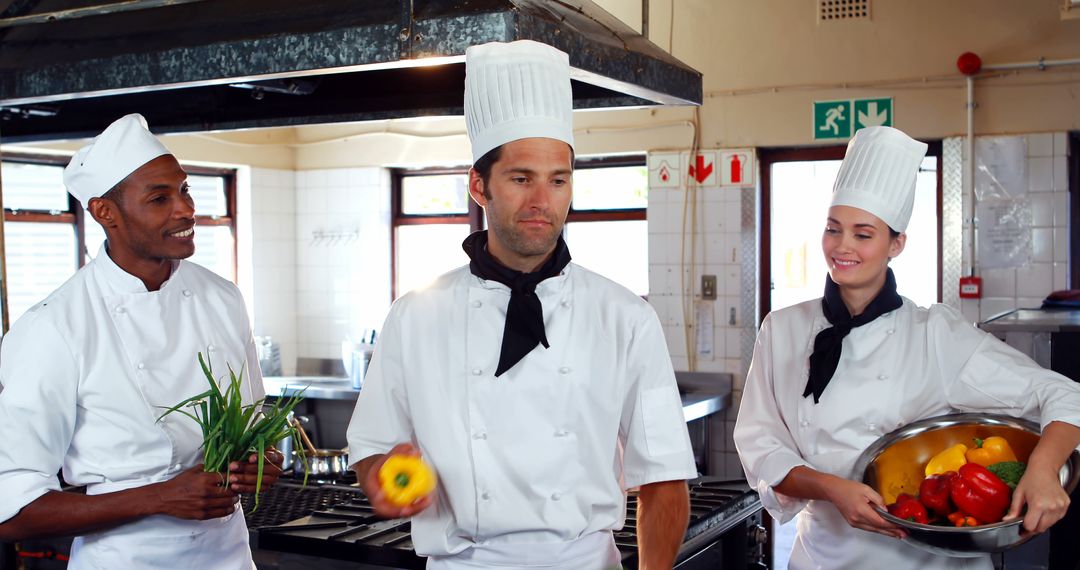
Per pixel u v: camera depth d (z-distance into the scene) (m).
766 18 5.53
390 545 2.47
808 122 5.48
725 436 5.68
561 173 1.62
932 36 5.20
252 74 2.07
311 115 2.96
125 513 1.92
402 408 1.79
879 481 2.03
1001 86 5.09
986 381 2.04
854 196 2.05
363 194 6.88
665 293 5.85
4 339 2.03
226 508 1.98
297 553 2.59
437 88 2.79
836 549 2.13
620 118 5.89
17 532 1.93
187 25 2.18
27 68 2.34
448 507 1.71
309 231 7.10
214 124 3.10
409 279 6.94
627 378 1.75
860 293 2.13
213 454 1.95
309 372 6.77
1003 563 3.14
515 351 1.67
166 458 2.06
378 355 1.81
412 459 1.61
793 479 2.04
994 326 3.36
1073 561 3.14
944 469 1.96
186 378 2.11
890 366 2.11
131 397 2.03
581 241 6.24
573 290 1.74
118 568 2.02
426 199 6.85
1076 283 5.08
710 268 5.73
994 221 5.14
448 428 1.70
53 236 5.89
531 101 1.61
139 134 2.02
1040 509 1.73
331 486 3.31
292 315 7.18
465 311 1.74
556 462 1.67
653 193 5.84
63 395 1.99
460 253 6.77
